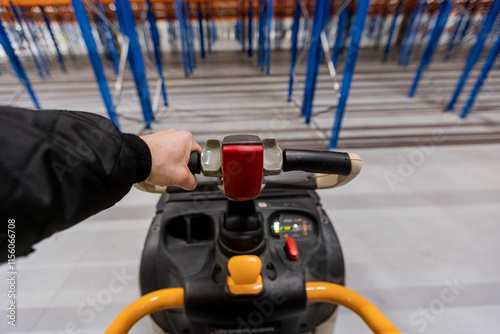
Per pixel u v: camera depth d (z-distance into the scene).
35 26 4.34
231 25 10.98
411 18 5.12
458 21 5.23
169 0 3.45
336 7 3.55
